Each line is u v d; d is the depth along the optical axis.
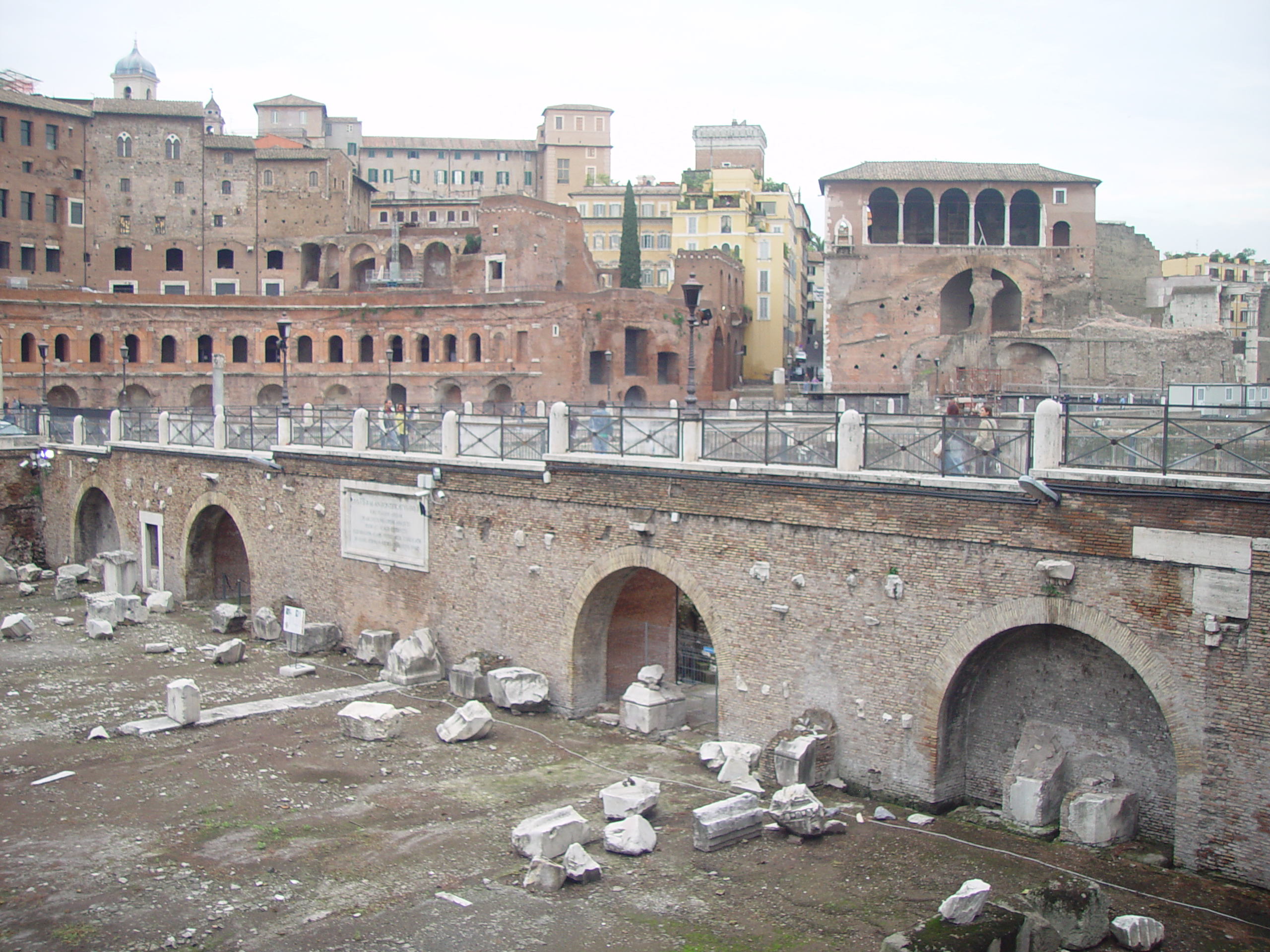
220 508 40.31
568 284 98.69
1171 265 126.44
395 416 32.00
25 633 35.22
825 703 21.39
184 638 35.34
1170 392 41.97
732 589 22.88
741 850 18.30
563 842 18.22
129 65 132.00
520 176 137.00
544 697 26.83
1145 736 18.53
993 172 79.62
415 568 30.89
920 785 20.02
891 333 78.62
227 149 102.62
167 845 18.48
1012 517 18.62
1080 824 18.22
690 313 24.27
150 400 87.75
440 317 88.56
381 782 21.84
